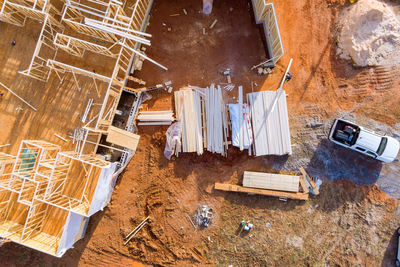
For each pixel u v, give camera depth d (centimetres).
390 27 1505
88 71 1351
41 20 1391
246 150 1559
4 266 1551
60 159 1369
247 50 1568
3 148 1445
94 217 1572
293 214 1551
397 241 1520
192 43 1569
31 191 1399
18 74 1441
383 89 1545
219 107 1537
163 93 1577
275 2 1572
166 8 1566
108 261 1580
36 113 1450
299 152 1549
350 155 1549
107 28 1223
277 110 1512
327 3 1564
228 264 1559
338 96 1559
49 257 1563
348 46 1531
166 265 1568
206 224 1548
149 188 1572
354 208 1542
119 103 1570
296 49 1570
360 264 1530
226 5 1564
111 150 1562
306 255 1539
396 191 1533
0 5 1339
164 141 1552
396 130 1530
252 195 1559
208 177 1562
